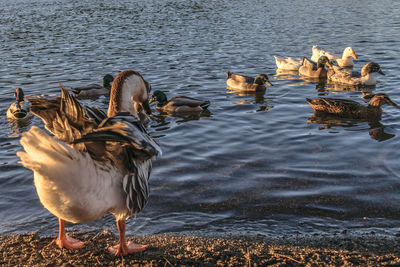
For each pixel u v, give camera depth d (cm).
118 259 580
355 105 1458
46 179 449
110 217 807
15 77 2103
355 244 668
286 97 1767
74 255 595
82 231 724
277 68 2283
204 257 582
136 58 2483
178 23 3722
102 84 1991
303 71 2170
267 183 954
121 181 505
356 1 4775
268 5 4753
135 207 538
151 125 1435
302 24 3488
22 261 582
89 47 2816
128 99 573
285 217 800
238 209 838
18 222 791
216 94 1817
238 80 1888
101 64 2361
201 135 1309
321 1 4906
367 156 1101
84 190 468
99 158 490
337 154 1122
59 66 2327
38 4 5244
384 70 2134
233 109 1598
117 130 461
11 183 973
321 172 1006
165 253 601
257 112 1550
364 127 1355
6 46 2891
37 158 432
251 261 569
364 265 555
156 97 1616
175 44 2842
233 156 1126
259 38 2994
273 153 1141
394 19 3500
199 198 886
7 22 3925
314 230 744
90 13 4466
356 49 2602
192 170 1034
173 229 756
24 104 1547
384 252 636
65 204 470
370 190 906
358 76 1961
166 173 1016
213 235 720
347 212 816
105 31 3419
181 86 1933
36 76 2123
